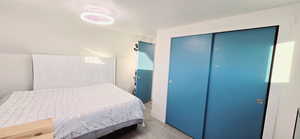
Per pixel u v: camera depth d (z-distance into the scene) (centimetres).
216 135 194
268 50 143
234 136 175
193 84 217
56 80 261
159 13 172
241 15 161
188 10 157
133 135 218
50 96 214
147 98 388
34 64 236
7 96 211
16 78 228
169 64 254
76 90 255
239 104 168
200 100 208
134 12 172
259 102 151
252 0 122
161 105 273
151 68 386
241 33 163
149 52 372
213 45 192
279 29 134
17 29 220
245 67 161
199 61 207
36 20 233
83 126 159
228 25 172
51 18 242
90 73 303
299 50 124
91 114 167
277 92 137
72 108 174
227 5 137
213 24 188
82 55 294
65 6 171
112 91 259
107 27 303
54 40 256
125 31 335
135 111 216
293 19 126
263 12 145
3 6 182
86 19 183
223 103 184
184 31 226
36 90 237
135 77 370
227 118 181
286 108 131
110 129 187
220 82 187
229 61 176
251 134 159
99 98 217
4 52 215
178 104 241
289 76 129
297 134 106
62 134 143
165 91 264
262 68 148
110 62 332
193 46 214
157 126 252
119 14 183
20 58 228
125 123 205
